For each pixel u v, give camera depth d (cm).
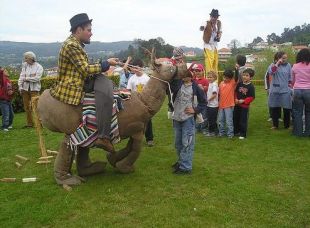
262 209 561
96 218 541
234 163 768
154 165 760
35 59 1201
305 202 586
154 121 1204
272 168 735
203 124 1011
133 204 583
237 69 992
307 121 961
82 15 628
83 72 604
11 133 1116
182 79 685
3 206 587
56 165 667
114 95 638
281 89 1012
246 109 962
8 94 1166
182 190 631
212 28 1131
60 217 546
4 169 771
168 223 523
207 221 528
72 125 627
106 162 716
